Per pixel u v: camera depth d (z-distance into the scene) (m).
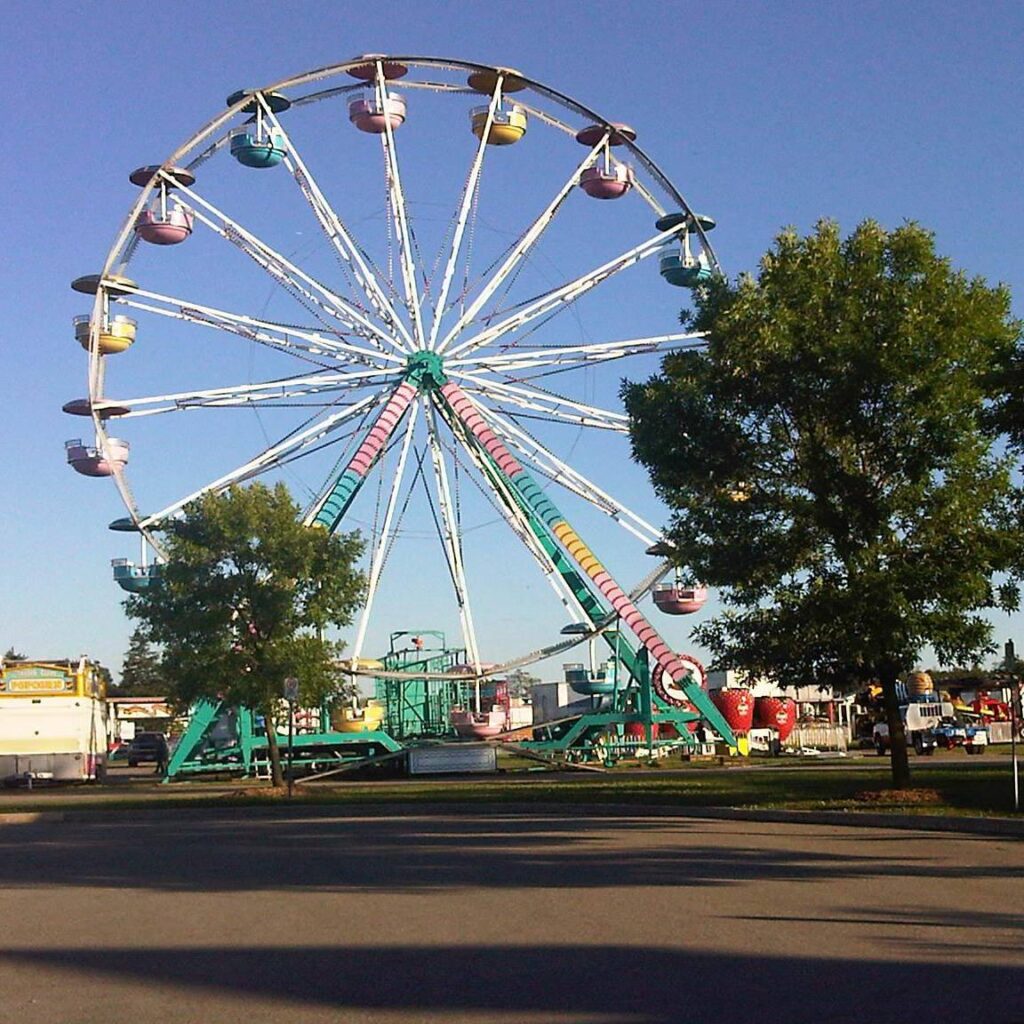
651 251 45.75
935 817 21.00
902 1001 8.84
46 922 13.43
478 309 45.28
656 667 50.44
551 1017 8.62
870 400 24.92
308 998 9.42
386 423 43.47
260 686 35.59
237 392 42.88
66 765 45.97
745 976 9.71
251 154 42.50
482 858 18.23
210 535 35.78
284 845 21.44
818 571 25.17
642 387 26.78
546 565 46.72
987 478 24.98
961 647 24.30
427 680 47.03
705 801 26.64
